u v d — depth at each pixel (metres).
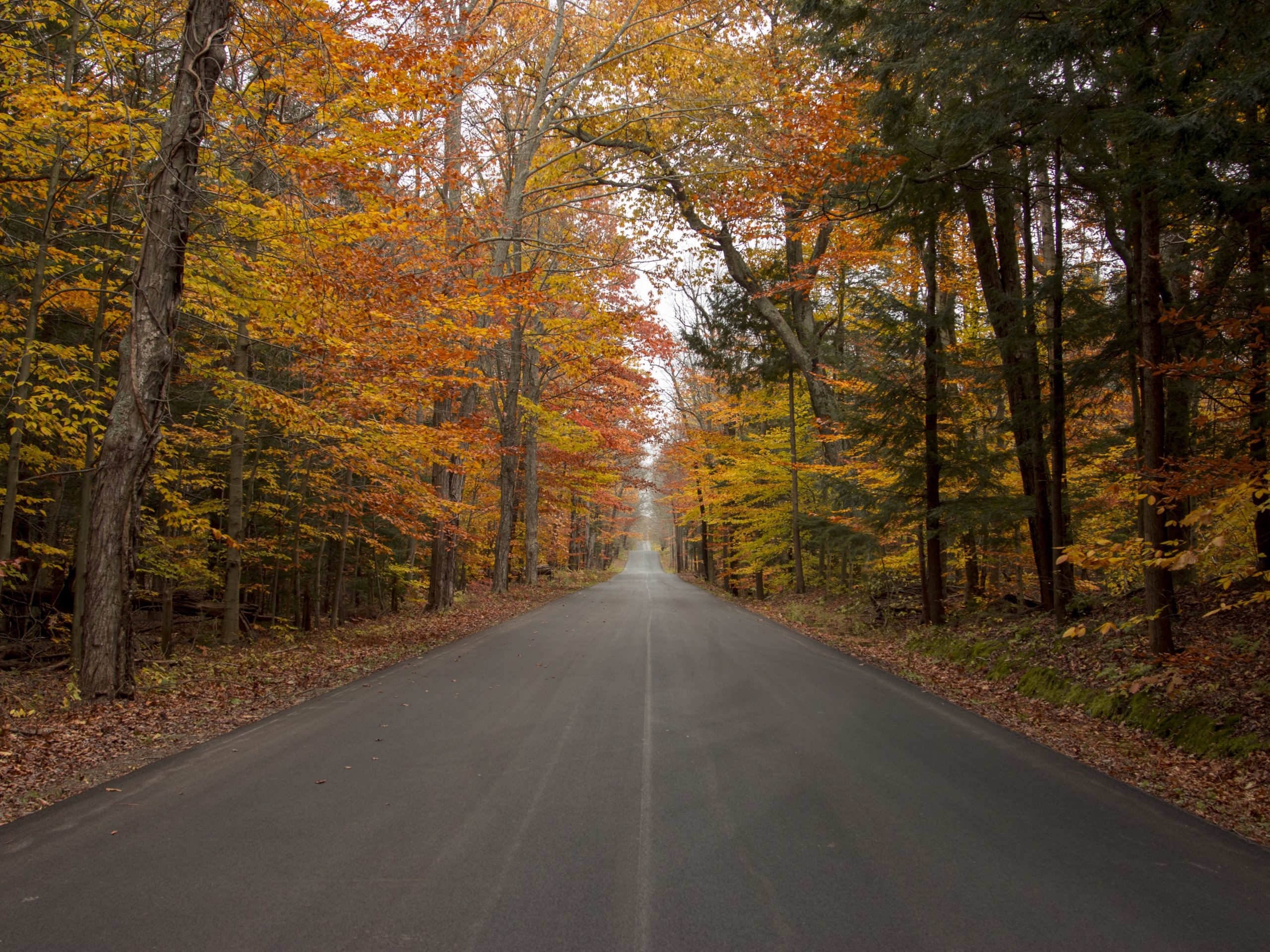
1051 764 5.90
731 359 25.20
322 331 10.27
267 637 15.24
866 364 16.72
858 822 4.48
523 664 10.68
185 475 13.77
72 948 2.94
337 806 4.66
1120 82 8.19
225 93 8.85
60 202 9.78
